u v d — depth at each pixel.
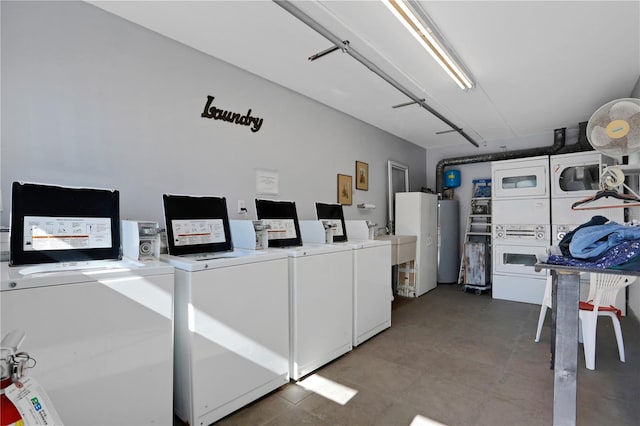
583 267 1.43
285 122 3.54
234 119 3.04
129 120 2.35
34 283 1.29
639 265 1.32
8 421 0.83
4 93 1.85
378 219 5.16
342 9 2.21
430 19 2.31
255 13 2.24
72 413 1.38
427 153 6.62
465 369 2.61
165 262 1.94
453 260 5.99
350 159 4.54
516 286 4.76
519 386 2.35
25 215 1.58
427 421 1.95
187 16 2.27
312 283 2.54
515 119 4.63
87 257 1.72
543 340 3.23
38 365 1.29
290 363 2.43
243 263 2.06
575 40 2.60
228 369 1.97
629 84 3.45
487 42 2.63
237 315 2.02
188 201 2.37
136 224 1.89
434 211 5.66
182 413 1.87
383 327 3.47
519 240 4.76
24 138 1.91
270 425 1.91
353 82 3.40
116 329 1.51
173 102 2.59
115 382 1.50
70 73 2.08
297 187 3.69
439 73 3.18
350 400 2.17
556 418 1.50
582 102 3.97
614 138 2.15
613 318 2.76
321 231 3.25
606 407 2.08
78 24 2.11
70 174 2.08
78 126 2.11
